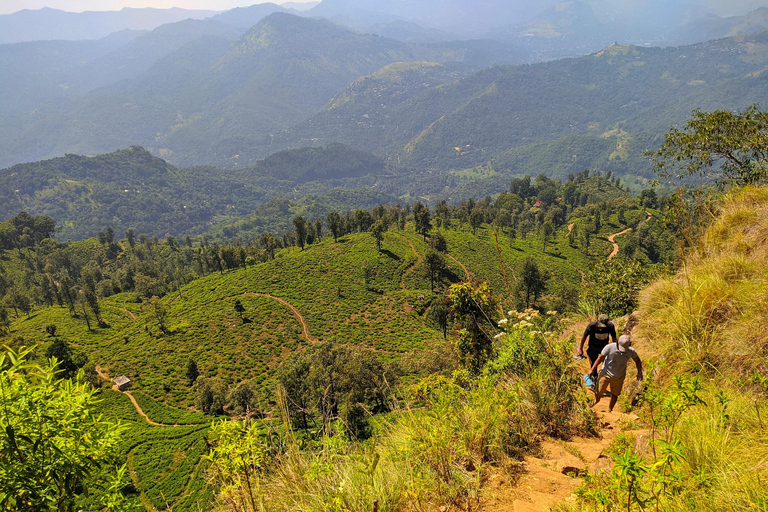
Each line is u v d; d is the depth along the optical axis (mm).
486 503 3250
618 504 2646
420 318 85812
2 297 135000
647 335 6422
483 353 7316
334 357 29141
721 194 9164
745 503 2414
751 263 5945
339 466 3635
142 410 58531
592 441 4270
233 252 133250
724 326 5020
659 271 12156
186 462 39250
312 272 105062
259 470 3648
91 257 189750
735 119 13352
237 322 86188
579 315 10664
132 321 107312
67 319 109812
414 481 3391
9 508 2312
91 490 2580
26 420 2408
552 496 3240
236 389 51531
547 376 5016
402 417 4465
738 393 3959
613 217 153125
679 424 3428
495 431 4047
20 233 194000
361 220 136500
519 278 76250
